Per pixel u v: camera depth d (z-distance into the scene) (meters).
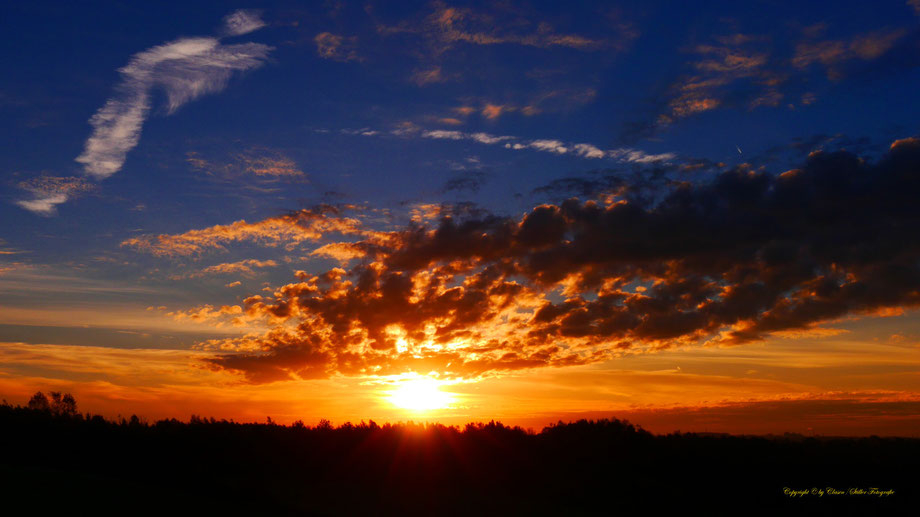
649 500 23.23
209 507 17.55
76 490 17.06
